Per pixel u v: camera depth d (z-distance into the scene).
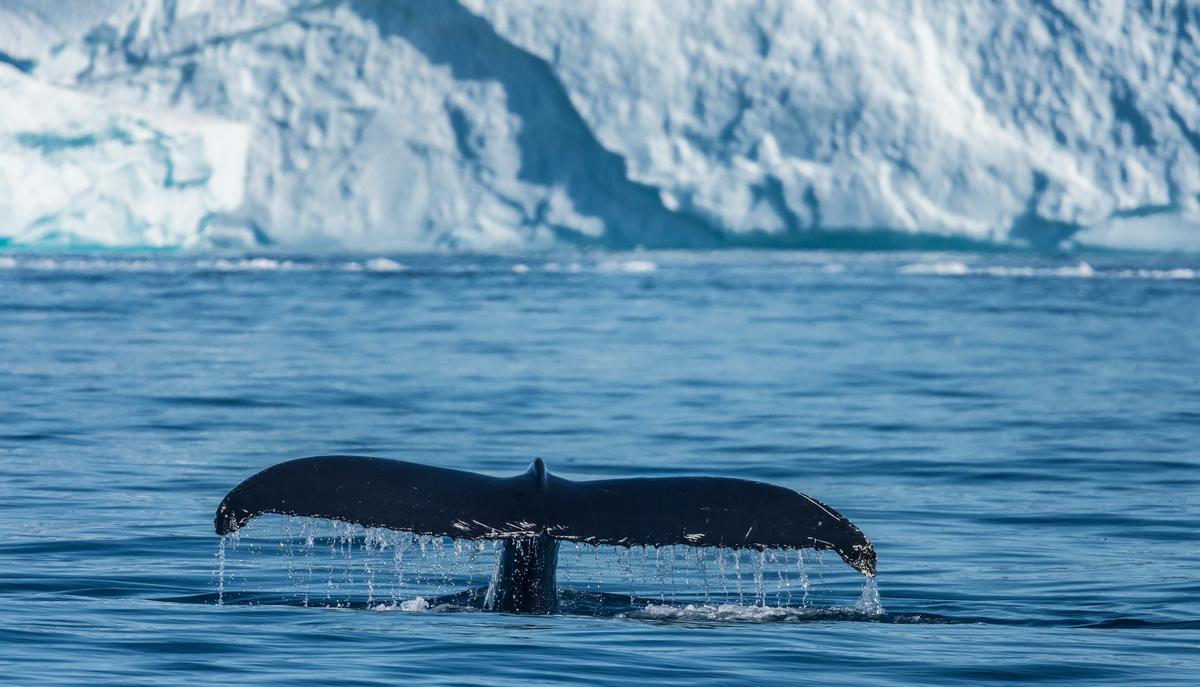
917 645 24.95
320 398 68.25
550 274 175.25
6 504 40.81
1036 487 46.28
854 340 101.44
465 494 22.95
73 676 21.81
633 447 53.84
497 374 79.06
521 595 27.05
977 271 190.62
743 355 90.75
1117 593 30.72
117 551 34.25
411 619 26.14
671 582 31.22
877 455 52.66
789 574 32.53
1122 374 82.94
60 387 71.44
